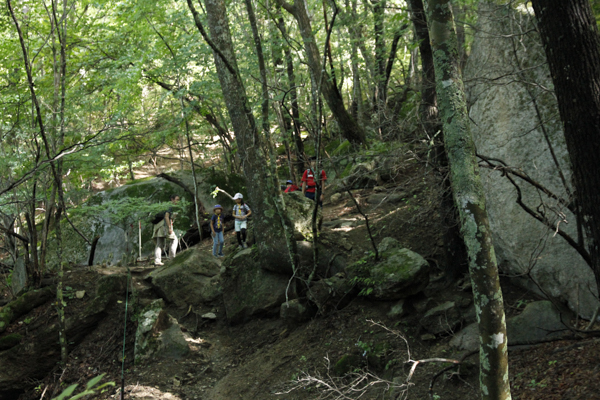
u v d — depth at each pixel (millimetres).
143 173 21000
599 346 4777
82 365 7711
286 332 7598
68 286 8945
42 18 10031
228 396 6496
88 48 10750
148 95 15711
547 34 3955
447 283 7254
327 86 12695
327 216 10977
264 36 12914
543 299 6070
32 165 8250
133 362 7523
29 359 7719
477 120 7383
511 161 6418
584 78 3789
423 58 7078
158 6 10859
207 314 8555
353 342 6688
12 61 9273
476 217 3193
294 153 15508
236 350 7680
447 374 5438
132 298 8625
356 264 7645
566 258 5707
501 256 7047
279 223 8258
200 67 12859
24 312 8422
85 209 9219
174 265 9484
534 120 6070
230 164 16578
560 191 5680
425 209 7965
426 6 3445
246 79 11180
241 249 9555
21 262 9438
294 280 7719
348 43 13484
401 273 6922
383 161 6602
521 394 4648
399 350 6254
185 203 12664
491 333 3141
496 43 6816
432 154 6344
